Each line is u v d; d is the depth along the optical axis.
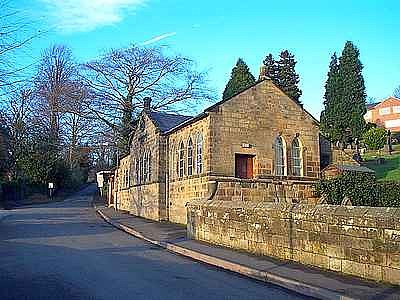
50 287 9.89
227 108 23.72
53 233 21.70
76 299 8.84
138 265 13.17
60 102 43.19
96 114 44.69
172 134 28.62
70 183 72.19
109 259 14.12
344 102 44.56
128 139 43.94
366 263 10.16
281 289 10.16
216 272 12.30
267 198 23.59
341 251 10.88
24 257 14.16
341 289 9.27
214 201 17.50
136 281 10.74
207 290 9.94
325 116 45.59
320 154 27.39
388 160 45.34
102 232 22.98
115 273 11.72
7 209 41.78
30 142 57.41
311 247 11.93
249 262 12.76
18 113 39.28
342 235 10.86
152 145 31.00
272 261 12.83
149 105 42.47
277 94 25.14
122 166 43.53
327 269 11.30
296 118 25.45
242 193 23.09
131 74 45.09
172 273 12.00
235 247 15.63
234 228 15.71
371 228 10.05
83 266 12.66
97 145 47.66
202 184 23.64
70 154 65.00
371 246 10.03
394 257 9.46
